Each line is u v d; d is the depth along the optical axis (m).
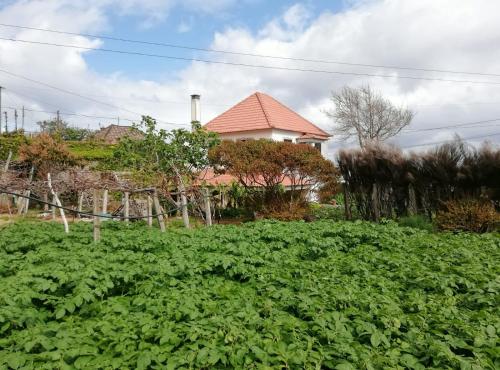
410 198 13.30
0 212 17.55
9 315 4.13
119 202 15.68
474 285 5.41
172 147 14.84
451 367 3.45
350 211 15.17
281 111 27.11
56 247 8.03
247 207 15.95
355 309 4.43
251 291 5.36
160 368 3.33
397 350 3.69
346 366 3.31
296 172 15.18
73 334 3.94
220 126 25.53
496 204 11.82
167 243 7.97
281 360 3.42
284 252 7.44
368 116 43.81
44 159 19.41
